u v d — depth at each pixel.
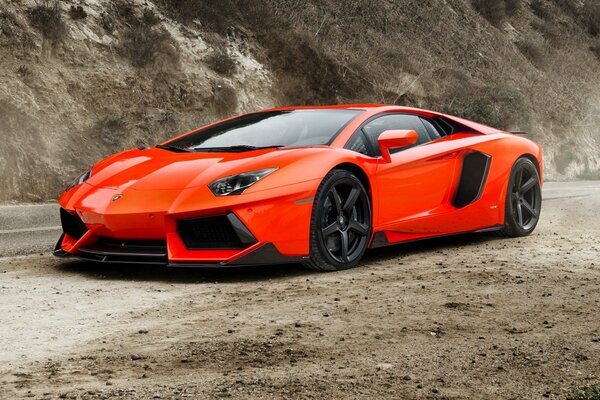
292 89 17.30
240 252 4.75
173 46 15.18
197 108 14.98
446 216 5.99
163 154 5.57
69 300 4.17
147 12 15.44
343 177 5.17
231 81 15.97
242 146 5.45
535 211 6.84
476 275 4.73
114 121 13.20
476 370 2.79
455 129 6.42
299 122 5.72
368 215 5.36
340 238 5.19
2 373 2.80
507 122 21.20
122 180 5.19
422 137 6.06
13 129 11.77
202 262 4.77
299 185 4.93
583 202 10.38
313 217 5.00
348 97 17.98
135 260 5.02
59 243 5.53
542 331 3.36
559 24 30.48
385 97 18.67
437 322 3.53
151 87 14.41
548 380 2.67
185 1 16.44
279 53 17.52
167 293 4.38
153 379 2.69
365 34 20.36
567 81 26.52
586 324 3.47
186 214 4.77
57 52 13.49
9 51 12.77
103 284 4.69
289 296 4.22
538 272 4.80
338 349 3.08
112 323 3.60
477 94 21.14
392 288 4.39
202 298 4.21
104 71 13.87
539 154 6.95
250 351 3.06
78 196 5.26
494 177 6.39
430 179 5.90
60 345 3.21
